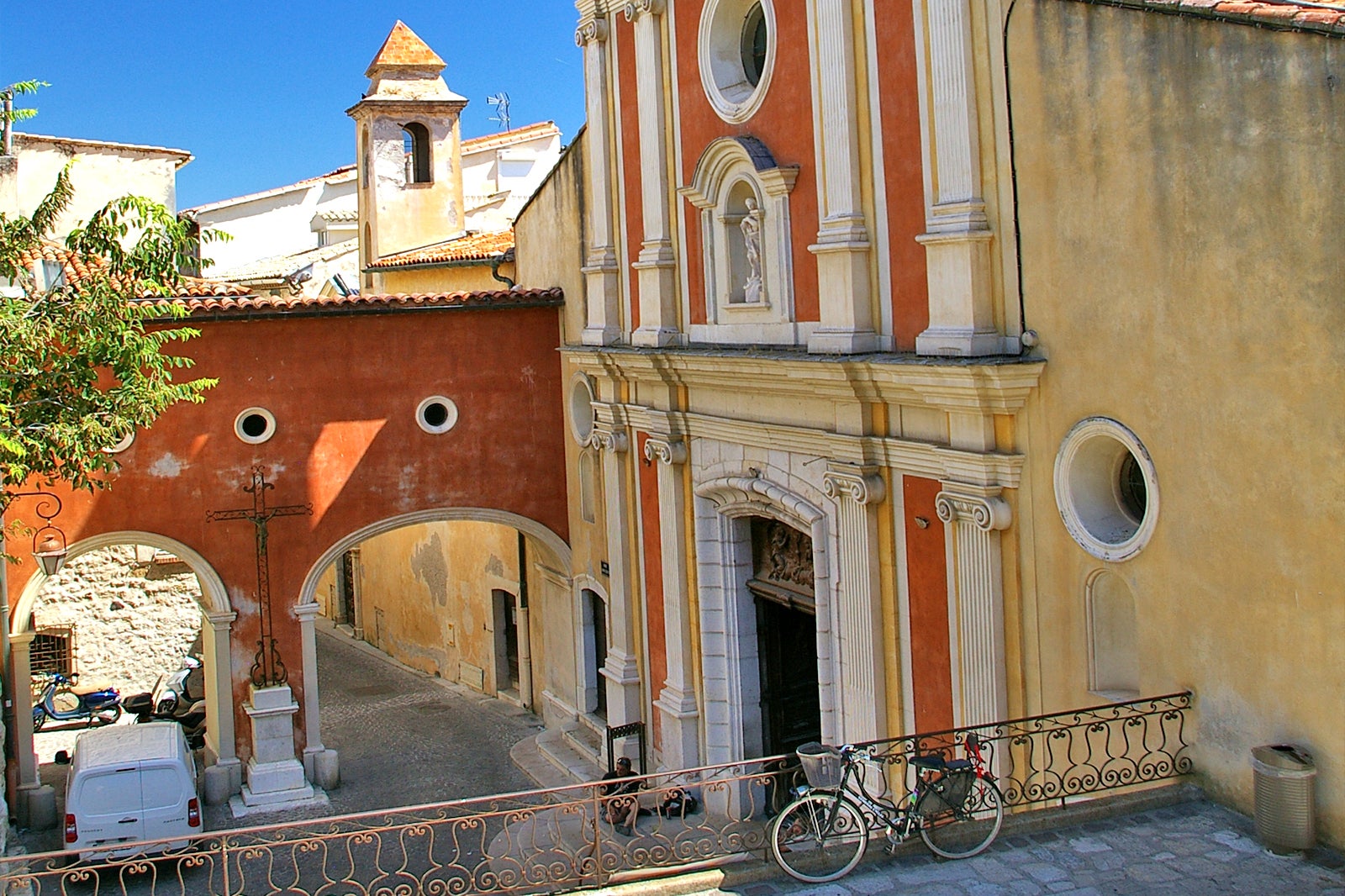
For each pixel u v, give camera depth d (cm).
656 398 1894
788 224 1551
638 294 1920
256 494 2091
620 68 1938
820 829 1045
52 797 1978
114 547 2680
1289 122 955
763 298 1614
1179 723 1090
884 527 1433
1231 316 1012
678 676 1880
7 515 1950
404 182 3425
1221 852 996
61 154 3014
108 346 1614
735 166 1647
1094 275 1130
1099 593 1174
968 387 1227
